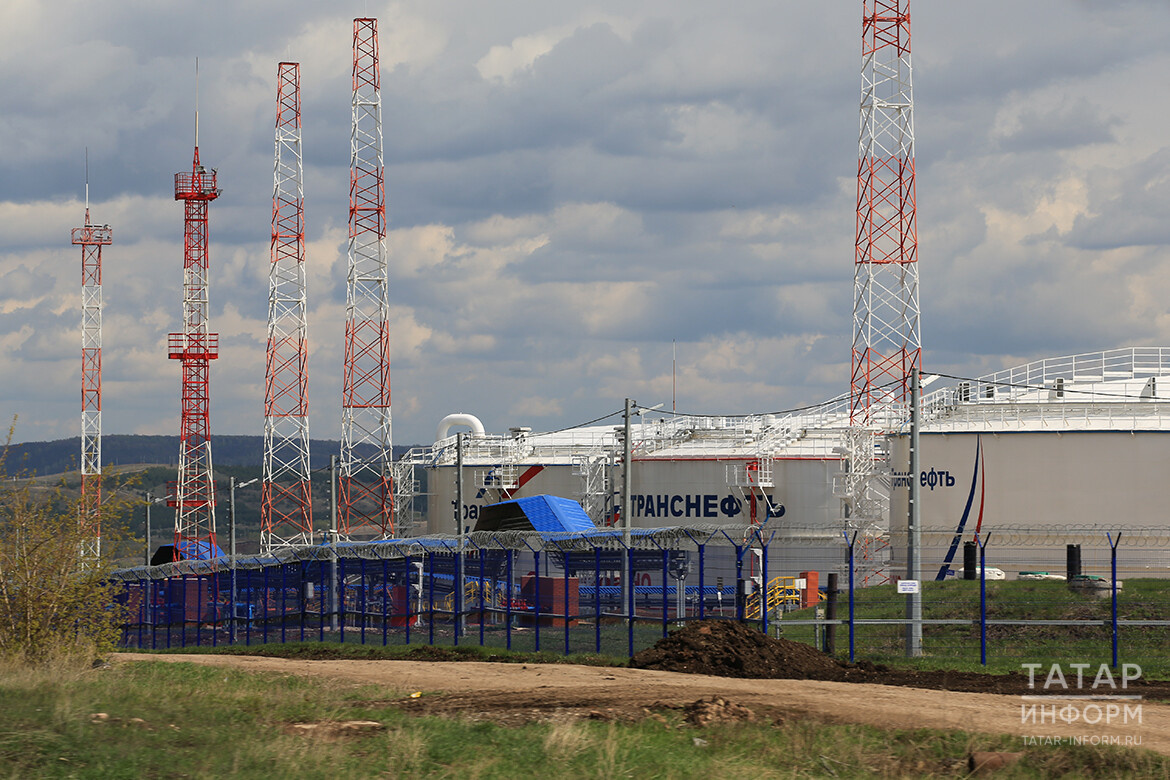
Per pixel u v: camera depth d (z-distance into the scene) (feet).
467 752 183.32
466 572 563.48
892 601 427.74
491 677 308.60
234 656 418.10
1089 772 188.55
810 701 247.91
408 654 403.34
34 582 320.29
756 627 397.19
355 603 624.59
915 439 358.43
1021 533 595.88
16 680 238.48
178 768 160.86
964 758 194.39
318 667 343.26
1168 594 399.44
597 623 383.04
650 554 563.48
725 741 202.28
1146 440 601.62
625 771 173.78
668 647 334.24
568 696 256.93
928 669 318.86
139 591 567.59
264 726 195.93
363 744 188.14
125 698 223.51
